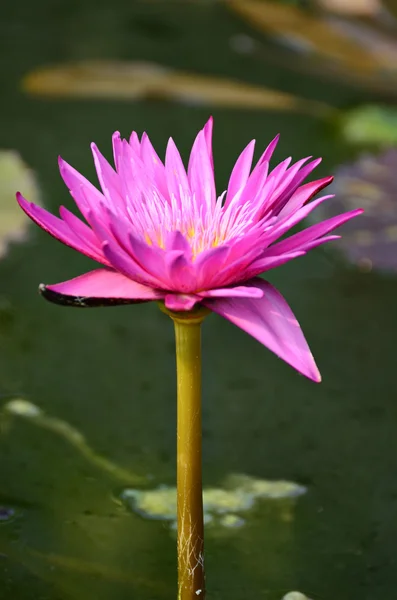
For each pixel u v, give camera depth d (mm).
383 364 1262
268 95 2178
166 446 1165
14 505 1104
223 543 1087
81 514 1101
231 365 1266
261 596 1048
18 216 1497
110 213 922
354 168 1742
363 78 2268
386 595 1052
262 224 956
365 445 1178
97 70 2262
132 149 981
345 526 1104
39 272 1424
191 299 936
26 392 1210
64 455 1151
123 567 1061
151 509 1107
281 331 942
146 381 1231
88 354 1259
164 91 2123
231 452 1167
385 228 1546
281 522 1105
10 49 2455
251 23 2699
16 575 1052
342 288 1438
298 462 1159
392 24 2490
